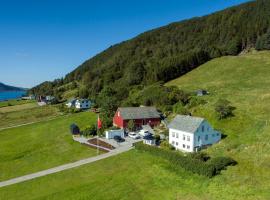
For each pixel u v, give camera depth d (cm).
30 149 8500
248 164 5381
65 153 7656
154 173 5688
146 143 7662
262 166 5216
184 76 15200
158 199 4722
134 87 14388
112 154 7088
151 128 9169
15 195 5381
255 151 5825
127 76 16938
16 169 6838
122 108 9625
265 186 4609
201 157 5919
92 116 12012
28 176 6275
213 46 17888
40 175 6253
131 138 8531
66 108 15475
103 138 8681
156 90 11381
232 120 8075
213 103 9375
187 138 7069
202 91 10756
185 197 4662
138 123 9412
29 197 5241
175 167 5812
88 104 15262
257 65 13888
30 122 13125
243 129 7500
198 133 6981
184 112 9212
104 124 9775
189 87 12406
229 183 4881
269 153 5603
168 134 8225
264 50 16400
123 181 5494
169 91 11050
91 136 9100
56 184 5706
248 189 4606
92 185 5447
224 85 11806
